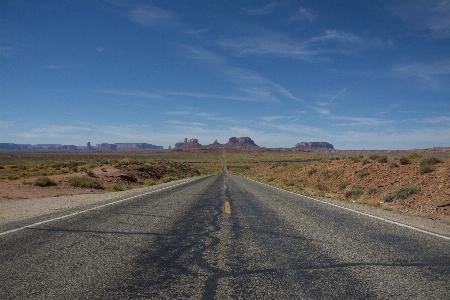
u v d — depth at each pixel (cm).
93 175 2458
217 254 514
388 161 2234
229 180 3083
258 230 707
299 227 744
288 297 347
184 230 695
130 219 812
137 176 3092
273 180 3447
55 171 2866
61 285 374
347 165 2586
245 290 366
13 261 460
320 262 477
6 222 757
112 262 463
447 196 1208
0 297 339
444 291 370
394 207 1249
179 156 17075
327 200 1364
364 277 414
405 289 375
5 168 3484
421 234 675
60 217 826
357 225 774
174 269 437
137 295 348
